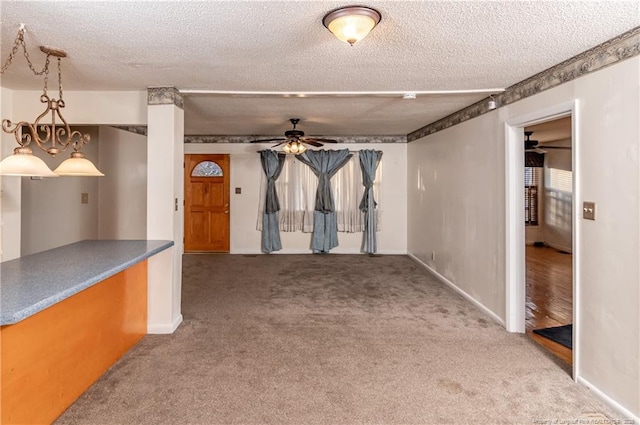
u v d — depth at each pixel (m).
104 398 2.25
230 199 7.07
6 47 2.35
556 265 6.14
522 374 2.56
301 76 2.96
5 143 3.34
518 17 1.93
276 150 6.96
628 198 2.07
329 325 3.46
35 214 4.82
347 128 5.91
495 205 3.55
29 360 1.85
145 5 1.82
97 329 2.47
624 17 1.91
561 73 2.60
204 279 5.16
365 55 2.49
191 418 2.07
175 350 2.92
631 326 2.06
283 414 2.11
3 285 1.84
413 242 6.53
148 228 3.29
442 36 2.18
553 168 7.71
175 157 3.32
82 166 2.52
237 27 2.07
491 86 3.24
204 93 3.43
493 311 3.62
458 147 4.43
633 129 2.04
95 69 2.79
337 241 7.03
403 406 2.19
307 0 1.77
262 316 3.70
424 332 3.30
